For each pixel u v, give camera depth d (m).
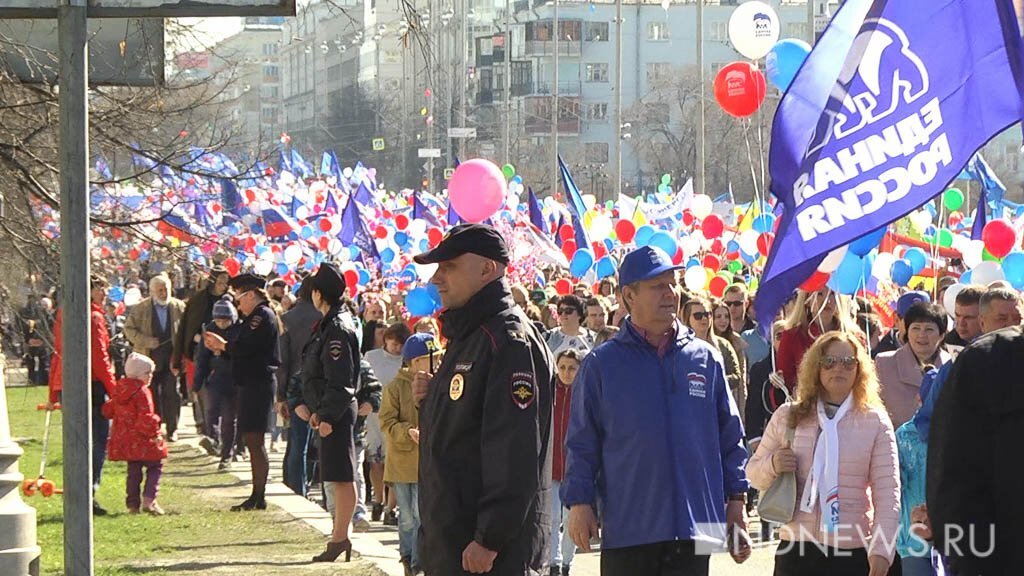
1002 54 11.51
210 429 26.94
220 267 29.31
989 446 6.97
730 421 10.42
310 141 144.00
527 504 8.84
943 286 23.31
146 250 21.12
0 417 13.47
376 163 128.25
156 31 13.18
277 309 28.61
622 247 33.53
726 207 51.09
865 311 19.12
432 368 14.78
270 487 23.69
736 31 18.39
